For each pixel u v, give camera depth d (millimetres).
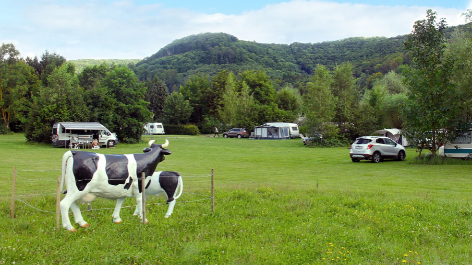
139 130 45031
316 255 6121
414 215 8875
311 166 22453
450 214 8922
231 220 8305
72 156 7145
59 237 6844
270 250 6191
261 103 78312
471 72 23391
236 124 67562
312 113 43250
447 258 5977
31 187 13086
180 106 77750
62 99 39562
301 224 8000
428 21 22531
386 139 25172
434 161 22797
